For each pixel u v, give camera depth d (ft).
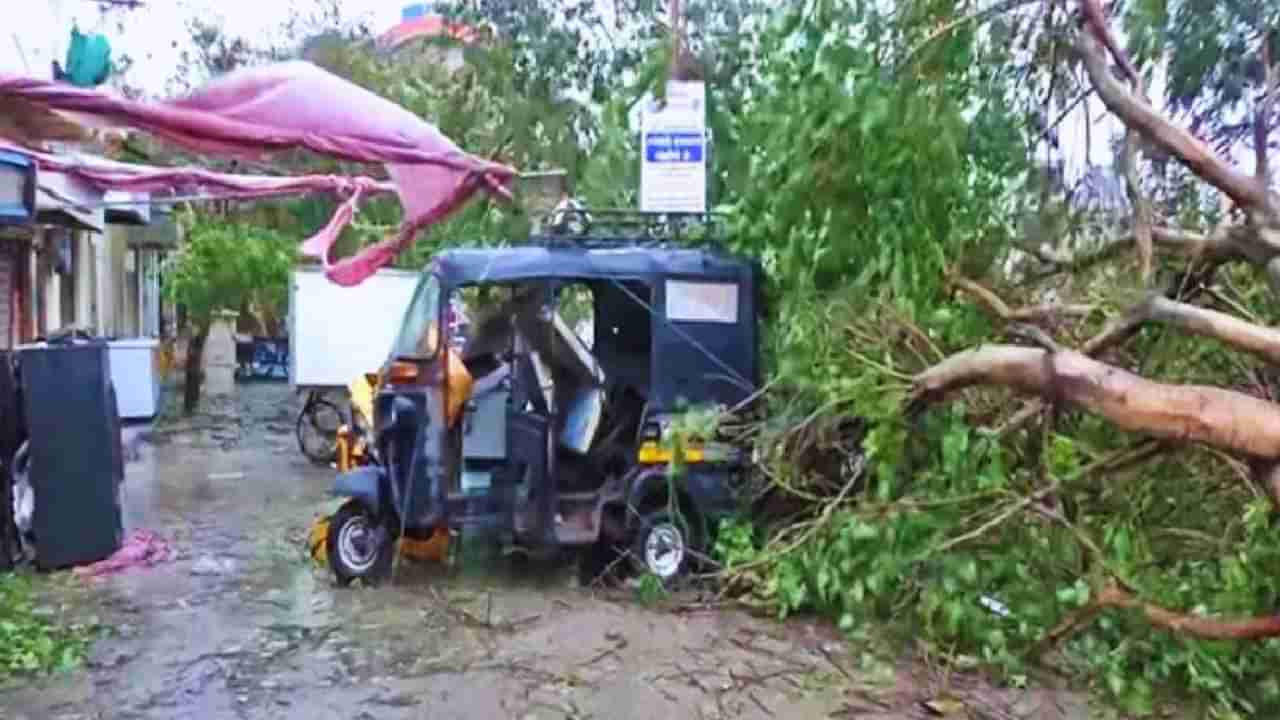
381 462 26.50
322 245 33.81
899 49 20.47
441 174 24.21
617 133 34.58
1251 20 20.20
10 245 45.39
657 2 41.93
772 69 23.71
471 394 26.14
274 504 36.99
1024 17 19.21
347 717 18.24
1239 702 17.29
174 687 19.62
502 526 26.04
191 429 57.52
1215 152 17.04
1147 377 17.75
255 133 19.20
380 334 49.83
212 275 66.59
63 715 18.38
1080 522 18.07
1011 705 18.28
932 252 20.70
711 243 27.50
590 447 26.76
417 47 74.74
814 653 21.09
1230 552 17.30
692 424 24.12
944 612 19.75
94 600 25.23
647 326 27.37
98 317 65.10
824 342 21.74
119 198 36.22
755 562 22.47
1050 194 20.27
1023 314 18.53
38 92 17.75
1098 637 18.40
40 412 27.66
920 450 20.54
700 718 18.07
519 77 43.60
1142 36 18.38
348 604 24.76
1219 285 17.71
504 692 19.29
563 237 27.40
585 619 23.44
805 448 22.77
